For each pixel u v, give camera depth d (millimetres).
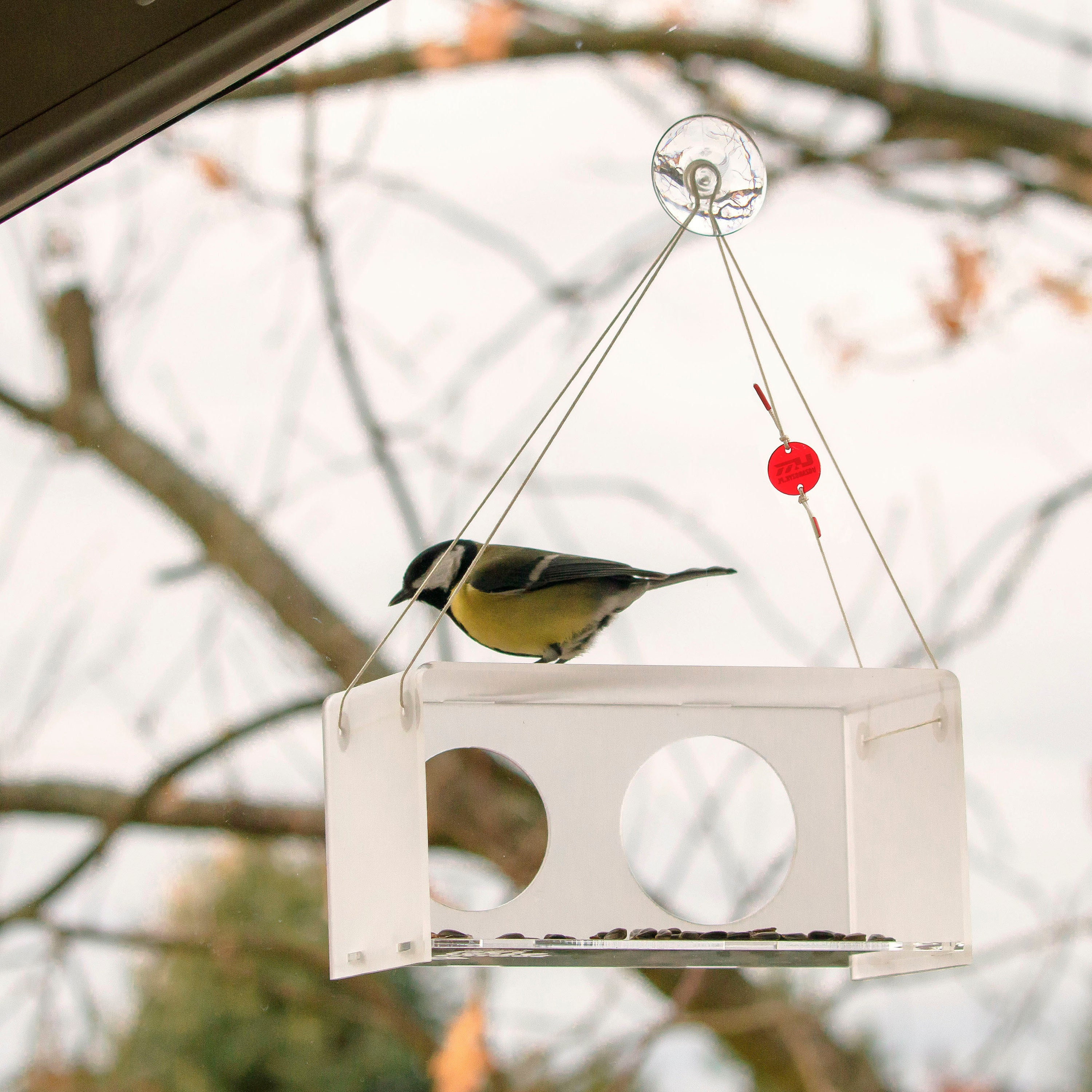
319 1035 5188
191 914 5145
